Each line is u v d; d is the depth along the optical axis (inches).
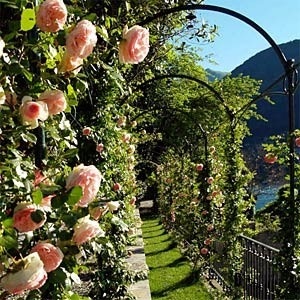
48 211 50.1
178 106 585.3
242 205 252.2
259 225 235.0
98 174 47.6
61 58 56.1
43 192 46.7
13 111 52.1
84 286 209.5
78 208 51.3
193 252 354.3
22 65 55.5
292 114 172.6
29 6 56.3
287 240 174.9
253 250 233.0
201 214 346.0
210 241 302.4
